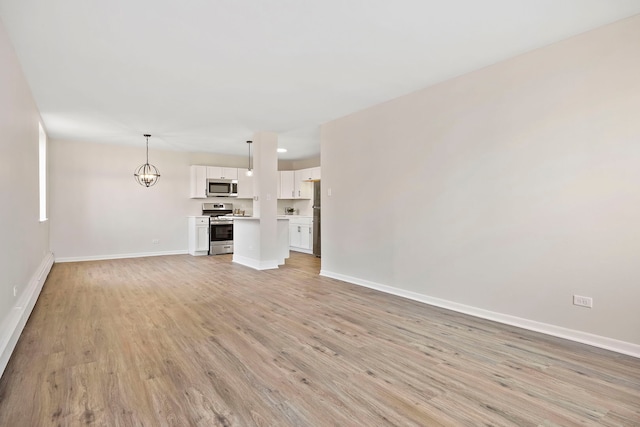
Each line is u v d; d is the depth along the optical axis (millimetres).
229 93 4059
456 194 3623
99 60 3162
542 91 2979
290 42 2857
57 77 3541
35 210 4344
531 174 3055
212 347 2678
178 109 4691
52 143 6551
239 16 2467
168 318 3367
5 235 2574
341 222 5121
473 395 2010
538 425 1733
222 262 6805
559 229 2895
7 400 1915
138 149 7500
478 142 3432
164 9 2371
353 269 4922
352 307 3766
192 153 8172
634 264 2535
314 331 3041
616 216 2607
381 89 3973
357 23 2576
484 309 3402
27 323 3182
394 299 4094
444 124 3732
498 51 3051
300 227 8547
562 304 2887
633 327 2539
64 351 2576
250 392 2031
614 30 2604
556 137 2902
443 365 2395
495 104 3295
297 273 5668
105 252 7133
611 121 2625
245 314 3508
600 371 2299
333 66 3336
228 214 8695
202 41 2828
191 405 1892
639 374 2256
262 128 5777
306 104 4512
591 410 1860
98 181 7039
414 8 2387
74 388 2053
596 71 2691
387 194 4395
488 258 3361
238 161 8820
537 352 2600
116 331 3004
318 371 2303
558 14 2484
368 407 1887
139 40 2805
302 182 8844
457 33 2738
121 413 1811
